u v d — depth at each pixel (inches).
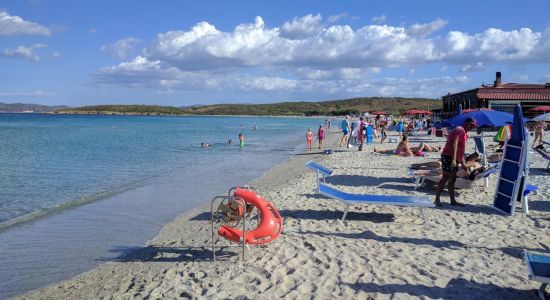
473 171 422.0
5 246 319.9
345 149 1029.8
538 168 615.2
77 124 3440.0
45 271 270.2
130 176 669.9
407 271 236.1
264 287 221.6
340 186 507.8
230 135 1959.9
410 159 782.5
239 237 259.9
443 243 283.0
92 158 941.8
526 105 1679.4
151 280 244.8
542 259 200.2
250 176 659.4
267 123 4244.6
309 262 253.1
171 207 445.4
